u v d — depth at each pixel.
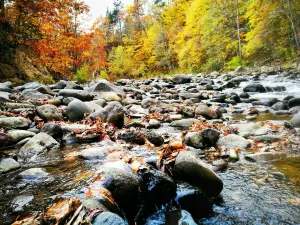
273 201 2.42
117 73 49.81
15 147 4.07
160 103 8.31
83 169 3.04
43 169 3.11
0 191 2.49
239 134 4.81
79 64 29.66
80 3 24.64
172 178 2.46
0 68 16.62
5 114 5.71
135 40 48.66
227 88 13.29
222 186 2.51
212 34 29.62
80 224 1.64
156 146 4.12
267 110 7.40
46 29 21.98
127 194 2.10
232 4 29.03
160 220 2.08
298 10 21.23
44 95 8.98
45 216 1.88
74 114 5.89
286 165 3.26
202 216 2.24
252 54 26.98
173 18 40.56
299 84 11.87
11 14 19.03
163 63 41.31
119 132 4.68
